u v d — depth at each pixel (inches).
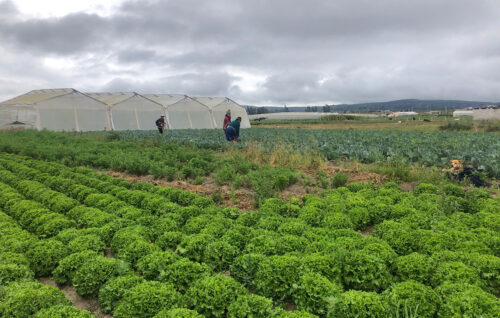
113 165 701.3
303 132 1483.8
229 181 569.9
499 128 1525.6
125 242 292.5
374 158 711.1
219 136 1214.9
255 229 327.3
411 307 195.0
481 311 184.9
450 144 878.4
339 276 232.5
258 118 4544.8
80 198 456.4
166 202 402.0
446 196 416.5
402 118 3380.9
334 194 430.6
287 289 224.4
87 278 242.4
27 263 270.1
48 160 784.9
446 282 214.4
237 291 215.3
